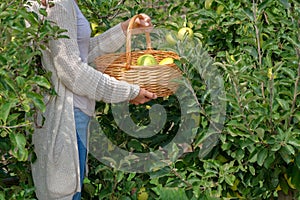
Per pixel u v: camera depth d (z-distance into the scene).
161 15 3.87
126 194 3.16
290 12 3.05
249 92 2.90
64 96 2.69
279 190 3.35
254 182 3.09
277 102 2.95
